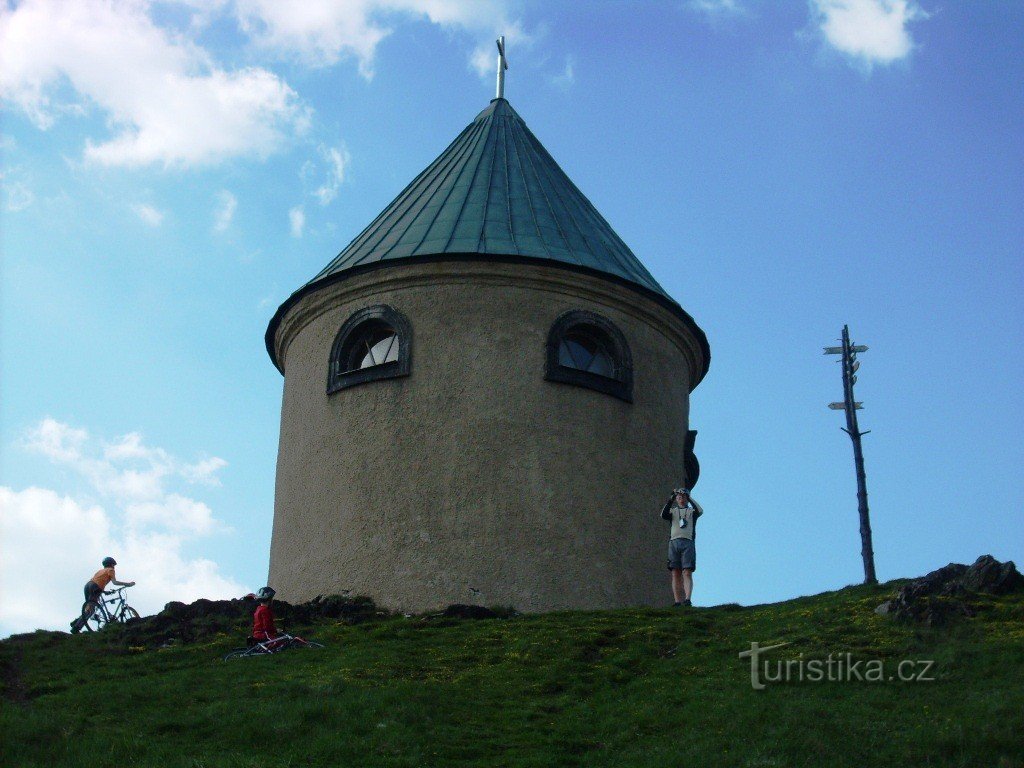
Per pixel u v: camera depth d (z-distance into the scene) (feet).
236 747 57.62
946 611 69.77
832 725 57.62
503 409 91.50
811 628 71.10
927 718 57.88
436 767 55.21
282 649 75.00
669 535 93.76
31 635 80.53
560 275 94.89
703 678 65.98
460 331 93.20
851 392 98.94
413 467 90.33
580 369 94.17
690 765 54.49
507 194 101.55
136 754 56.39
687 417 102.37
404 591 87.35
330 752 56.18
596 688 66.33
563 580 88.48
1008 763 52.75
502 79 114.62
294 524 94.32
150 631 79.61
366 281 95.55
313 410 96.07
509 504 89.25
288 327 100.78
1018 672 61.05
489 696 64.75
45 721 60.08
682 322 100.58
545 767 55.31
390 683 66.28
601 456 92.79
